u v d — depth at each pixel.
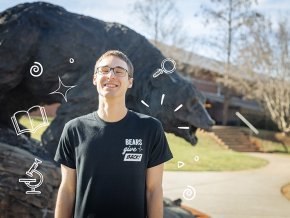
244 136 24.73
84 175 2.34
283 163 17.39
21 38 5.75
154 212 2.48
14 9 6.04
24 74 5.95
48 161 5.39
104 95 2.37
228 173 13.23
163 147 2.48
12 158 4.90
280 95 26.58
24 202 4.71
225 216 7.29
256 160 17.28
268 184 11.29
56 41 5.77
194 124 5.65
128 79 2.49
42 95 6.07
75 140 2.41
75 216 2.39
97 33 5.90
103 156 2.32
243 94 31.23
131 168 2.33
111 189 2.31
